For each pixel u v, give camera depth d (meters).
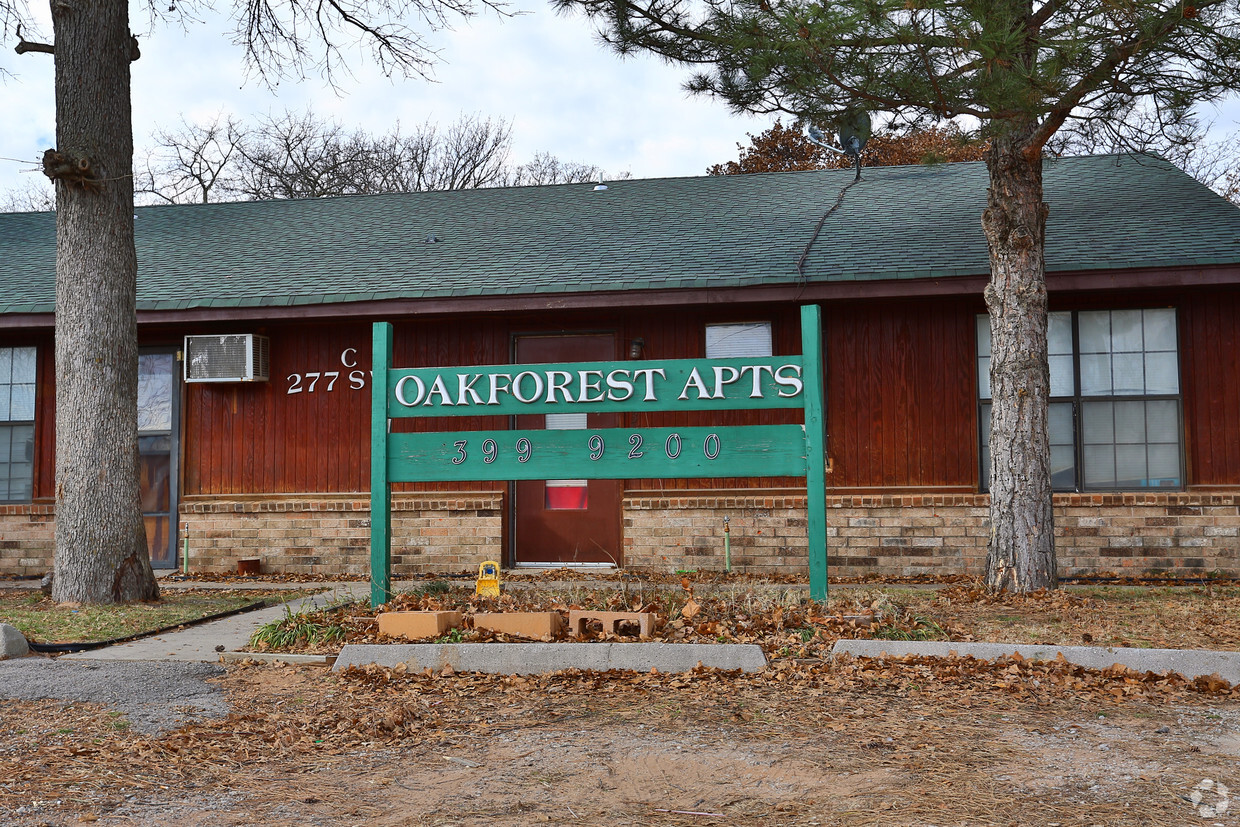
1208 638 7.09
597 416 12.66
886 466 11.97
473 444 8.59
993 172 9.66
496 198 16.59
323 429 12.99
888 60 8.38
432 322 12.86
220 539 13.08
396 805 4.22
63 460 9.78
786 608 7.74
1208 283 10.84
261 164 36.84
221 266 14.00
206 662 7.11
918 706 5.68
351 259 13.86
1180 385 11.55
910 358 12.00
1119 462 11.68
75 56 9.85
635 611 7.48
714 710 5.64
